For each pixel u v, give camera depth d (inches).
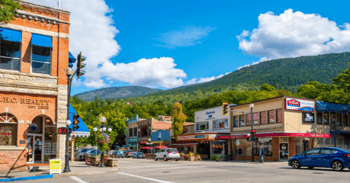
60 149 802.8
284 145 1376.7
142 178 617.0
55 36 817.5
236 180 545.3
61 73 812.6
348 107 1467.8
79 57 722.8
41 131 805.9
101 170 820.6
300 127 1360.7
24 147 750.5
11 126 752.3
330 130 1443.2
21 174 695.1
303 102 1381.6
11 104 746.2
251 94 3627.0
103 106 4815.5
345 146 1525.6
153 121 2568.9
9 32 752.3
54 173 711.1
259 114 1487.5
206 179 570.3
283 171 728.3
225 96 3690.9
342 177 574.2
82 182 576.1
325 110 1396.4
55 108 804.0
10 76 746.8
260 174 657.0
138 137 2807.6
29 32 783.1
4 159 727.1
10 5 667.4
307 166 810.8
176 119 2095.2
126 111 4517.7
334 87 1834.4
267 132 1397.6
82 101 4549.7
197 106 3981.3
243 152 1584.6
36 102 778.8
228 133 1695.4
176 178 599.2
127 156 2261.3
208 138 1644.9
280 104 1354.6
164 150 1551.4
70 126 980.6
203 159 1760.6
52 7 815.7
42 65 800.9
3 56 755.4
